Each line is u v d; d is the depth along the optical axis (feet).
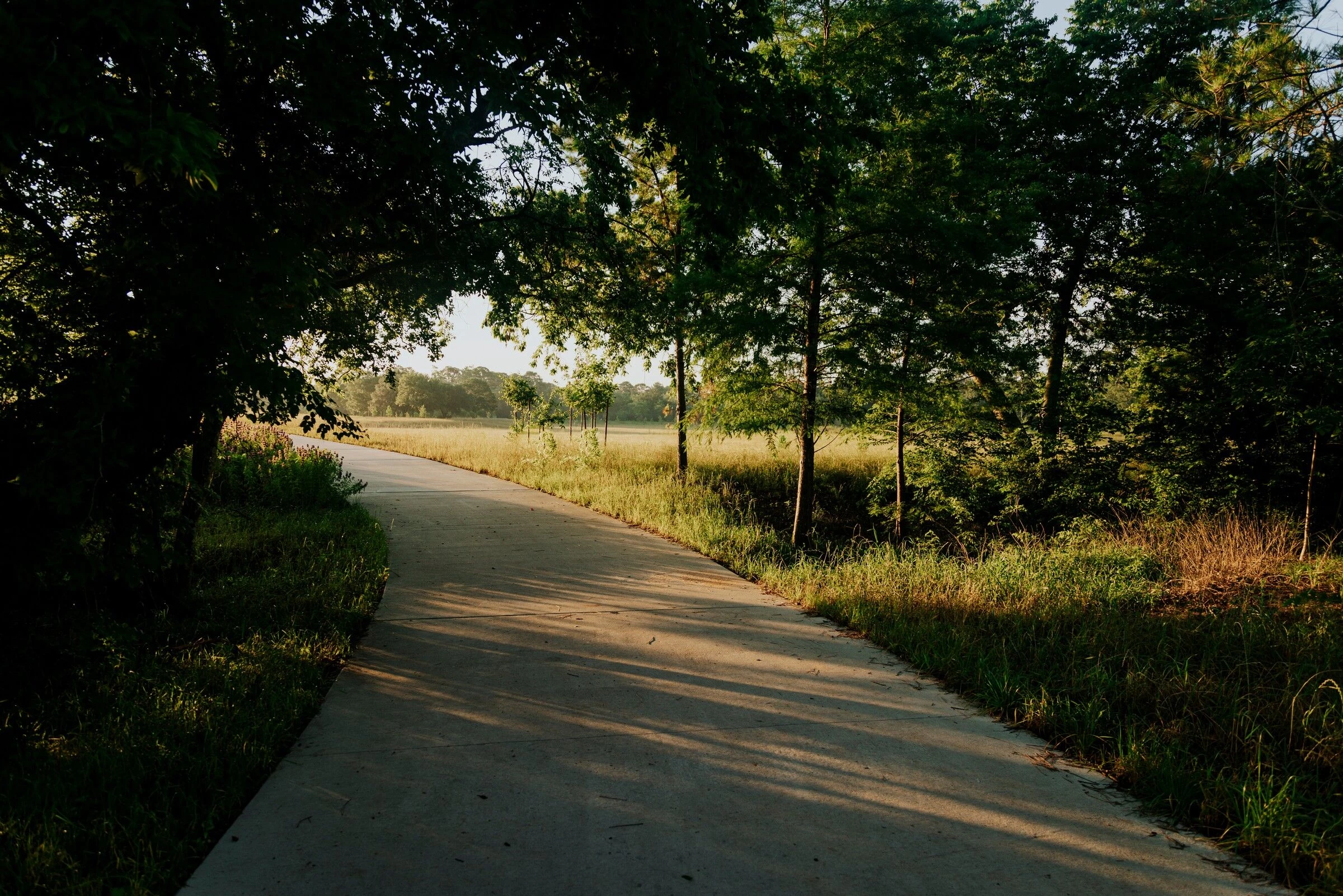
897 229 33.50
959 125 34.71
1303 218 20.43
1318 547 27.50
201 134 8.73
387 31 12.49
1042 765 11.57
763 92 17.13
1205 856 8.98
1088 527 35.35
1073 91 47.62
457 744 11.93
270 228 12.11
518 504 42.34
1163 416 41.06
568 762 11.35
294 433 96.53
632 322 28.86
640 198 41.70
